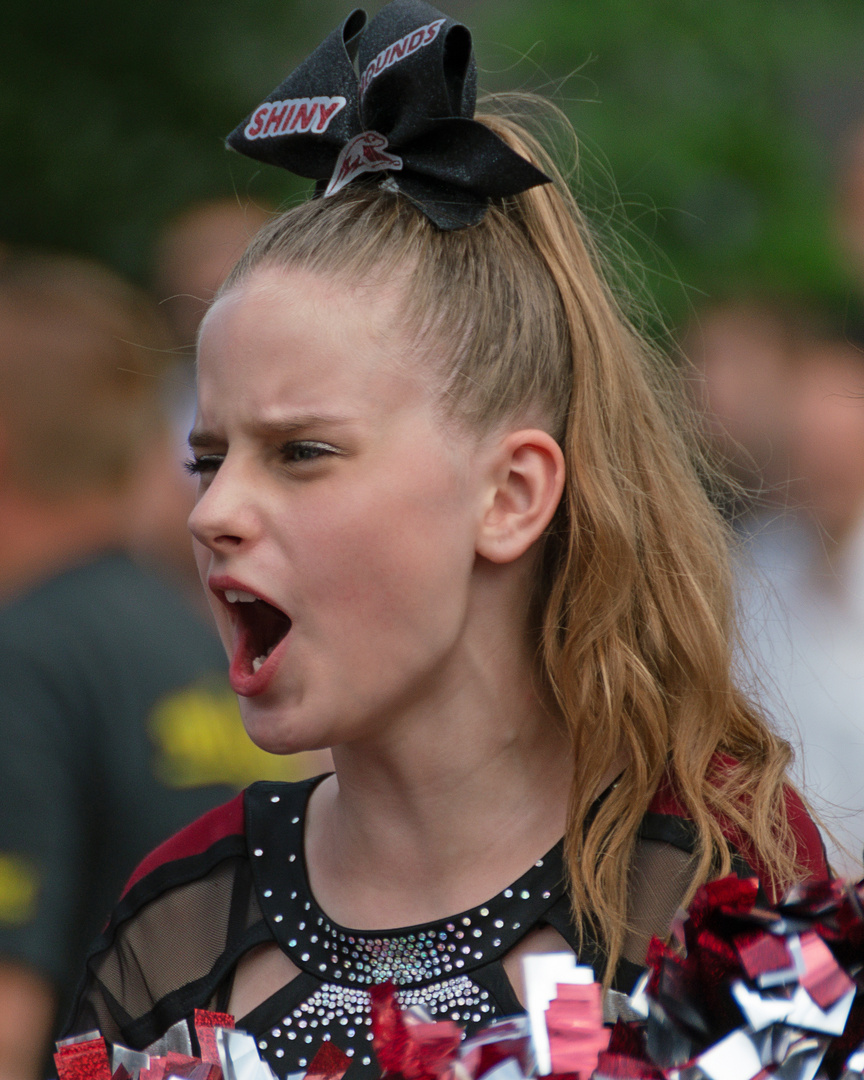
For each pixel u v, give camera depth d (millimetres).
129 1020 5383
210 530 4684
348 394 4676
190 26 21156
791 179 16250
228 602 4852
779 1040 4301
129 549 8922
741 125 16562
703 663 5293
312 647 4676
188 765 8242
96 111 20438
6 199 20031
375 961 4922
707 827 4852
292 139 5242
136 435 9234
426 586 4719
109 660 8234
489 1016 4730
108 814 8078
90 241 20125
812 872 4879
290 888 5207
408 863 5000
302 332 4723
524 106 7031
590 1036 4355
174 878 5457
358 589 4652
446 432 4789
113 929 5539
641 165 15906
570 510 5137
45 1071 7656
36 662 8078
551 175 5836
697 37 17016
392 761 4938
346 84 5195
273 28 21891
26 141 20109
